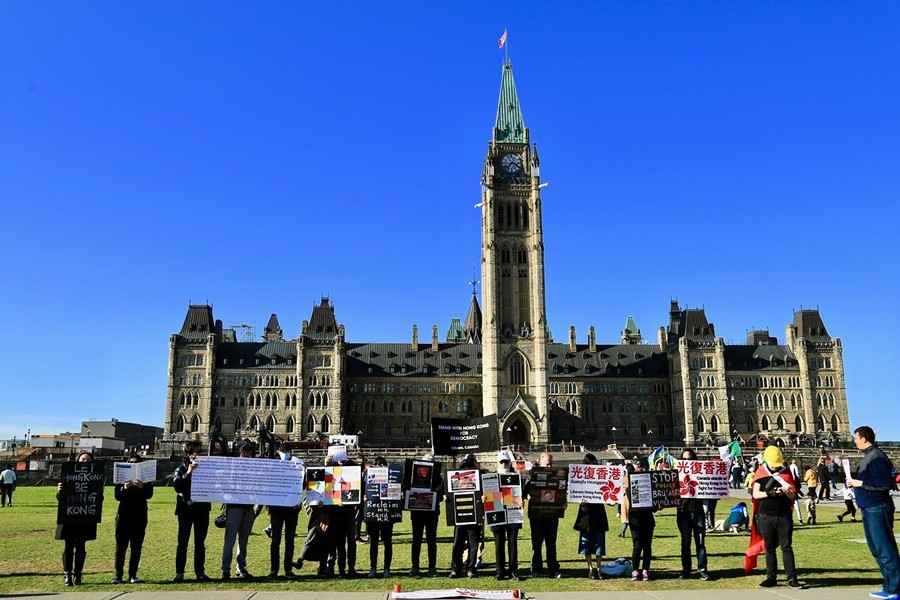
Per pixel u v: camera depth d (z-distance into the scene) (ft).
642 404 654.94
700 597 71.10
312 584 79.71
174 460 363.35
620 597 71.15
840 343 634.02
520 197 620.49
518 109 646.33
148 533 136.67
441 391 649.20
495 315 590.55
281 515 87.25
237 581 82.64
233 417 609.83
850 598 70.28
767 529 77.46
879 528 70.69
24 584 79.61
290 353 630.33
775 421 626.64
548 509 85.40
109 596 71.26
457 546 85.35
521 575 85.81
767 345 653.71
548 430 570.05
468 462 87.92
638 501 83.20
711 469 84.58
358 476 87.71
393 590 72.95
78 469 81.46
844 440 589.32
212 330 621.72
